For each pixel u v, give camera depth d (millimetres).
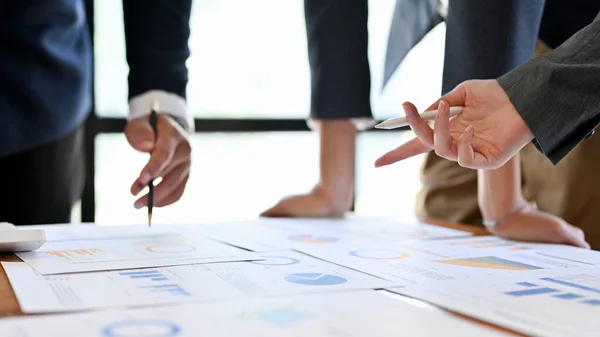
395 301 438
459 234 847
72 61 1063
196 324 372
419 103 1856
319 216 1078
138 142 841
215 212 1771
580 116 584
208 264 579
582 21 888
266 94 1807
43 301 422
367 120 1072
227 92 1774
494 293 469
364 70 1055
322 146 1086
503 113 604
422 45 1839
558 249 716
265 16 1791
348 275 531
